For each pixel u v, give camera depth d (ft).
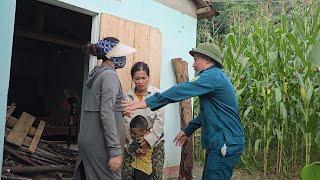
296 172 20.47
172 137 18.31
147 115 11.94
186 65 18.52
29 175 16.31
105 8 14.51
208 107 10.23
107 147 8.87
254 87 19.89
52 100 30.89
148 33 16.24
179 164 18.86
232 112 10.20
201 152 22.93
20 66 31.17
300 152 21.53
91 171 8.96
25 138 18.30
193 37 20.08
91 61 14.06
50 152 19.16
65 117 26.94
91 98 9.11
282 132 19.45
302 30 17.56
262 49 19.06
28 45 31.12
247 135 21.47
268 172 21.11
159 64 16.88
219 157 10.02
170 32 18.28
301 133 20.80
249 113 20.98
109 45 9.38
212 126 10.14
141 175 11.54
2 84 10.39
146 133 11.57
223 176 10.10
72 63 30.22
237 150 10.08
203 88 9.91
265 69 19.17
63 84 30.53
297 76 17.93
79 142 9.21
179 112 18.61
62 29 26.84
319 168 6.13
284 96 19.02
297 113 19.45
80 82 29.45
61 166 17.24
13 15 10.59
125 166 11.53
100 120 8.98
